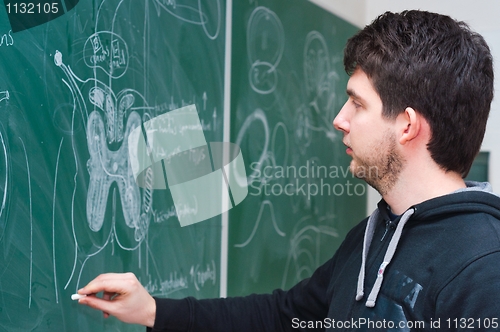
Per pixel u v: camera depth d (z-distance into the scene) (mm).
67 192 1184
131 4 1378
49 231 1140
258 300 1212
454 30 927
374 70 934
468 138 913
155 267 1470
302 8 2275
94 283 1016
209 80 1711
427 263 869
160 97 1486
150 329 1087
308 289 1188
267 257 2027
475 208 867
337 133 2543
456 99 891
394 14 976
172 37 1541
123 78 1350
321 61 2422
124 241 1354
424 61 895
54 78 1156
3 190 1044
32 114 1105
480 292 788
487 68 932
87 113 1238
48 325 1141
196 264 1648
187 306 1122
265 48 2021
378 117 937
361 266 989
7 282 1053
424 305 852
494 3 3090
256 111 1964
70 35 1196
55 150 1155
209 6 1719
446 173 936
